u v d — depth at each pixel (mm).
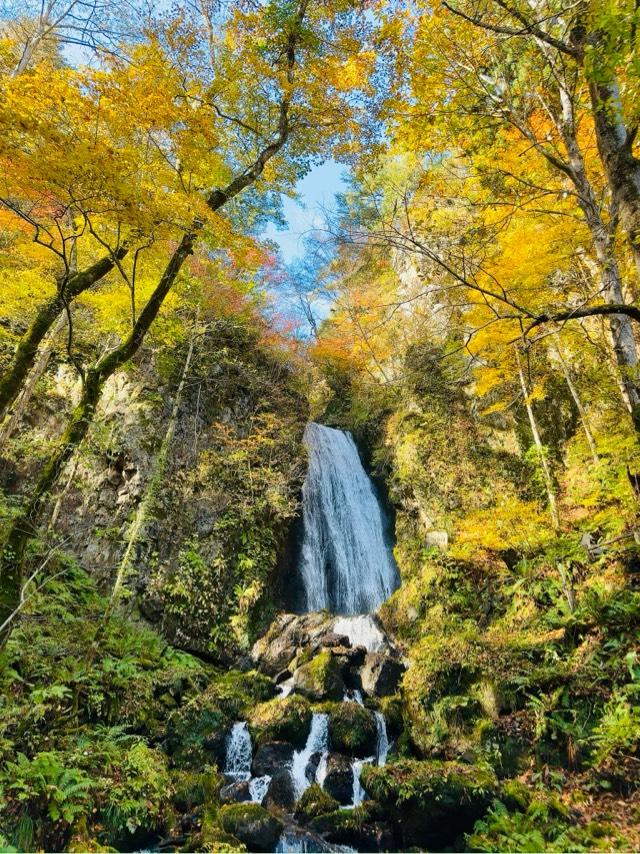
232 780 7297
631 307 3518
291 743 7793
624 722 5789
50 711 6348
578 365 11977
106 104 4617
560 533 9336
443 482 13969
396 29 6133
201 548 11570
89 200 4828
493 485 13102
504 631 9484
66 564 9734
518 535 9664
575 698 6699
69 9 7703
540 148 5898
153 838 5973
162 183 5520
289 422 15242
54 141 4242
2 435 9453
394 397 17781
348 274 20500
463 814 5832
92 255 8961
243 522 12609
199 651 10648
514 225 7836
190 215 5410
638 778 5445
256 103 7430
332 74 6746
